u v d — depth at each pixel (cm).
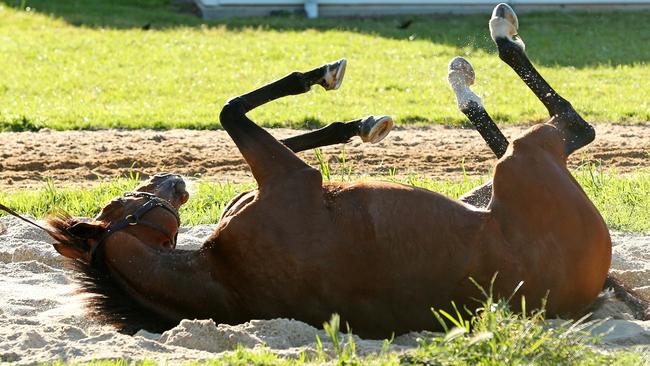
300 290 884
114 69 3188
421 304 884
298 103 2672
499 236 891
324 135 1090
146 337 915
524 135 959
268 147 937
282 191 902
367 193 898
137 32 3838
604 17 4331
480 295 883
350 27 4044
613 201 1516
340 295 882
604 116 2514
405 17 4328
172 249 941
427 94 2836
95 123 2345
